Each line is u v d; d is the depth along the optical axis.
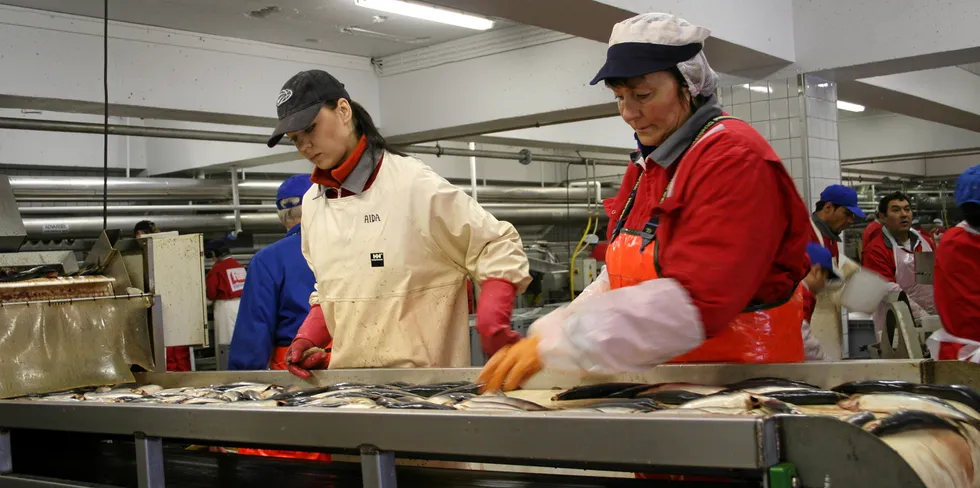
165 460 1.94
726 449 1.03
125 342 2.50
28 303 2.28
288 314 3.14
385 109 7.34
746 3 5.00
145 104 5.92
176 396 2.00
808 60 5.41
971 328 2.78
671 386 1.61
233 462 1.84
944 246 2.84
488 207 8.90
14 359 2.22
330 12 5.84
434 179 2.22
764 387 1.48
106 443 2.16
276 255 3.16
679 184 1.57
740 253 1.46
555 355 1.45
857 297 3.03
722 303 1.44
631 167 1.92
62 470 2.03
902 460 0.96
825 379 1.58
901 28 5.09
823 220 4.76
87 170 8.57
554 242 10.77
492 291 2.15
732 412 1.31
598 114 6.57
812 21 5.39
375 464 1.32
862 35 5.23
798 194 1.56
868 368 1.55
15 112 7.86
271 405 1.55
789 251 1.62
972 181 2.75
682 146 1.65
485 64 6.73
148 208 7.20
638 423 1.09
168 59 6.05
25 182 6.71
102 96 5.73
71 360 2.36
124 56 5.83
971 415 1.26
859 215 4.66
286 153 7.40
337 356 2.30
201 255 4.49
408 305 2.21
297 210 3.26
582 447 1.13
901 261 5.57
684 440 1.06
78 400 1.89
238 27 6.13
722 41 4.82
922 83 7.13
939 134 12.49
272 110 6.62
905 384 1.42
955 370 1.47
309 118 2.11
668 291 1.41
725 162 1.49
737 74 5.68
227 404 1.59
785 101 5.48
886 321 3.53
